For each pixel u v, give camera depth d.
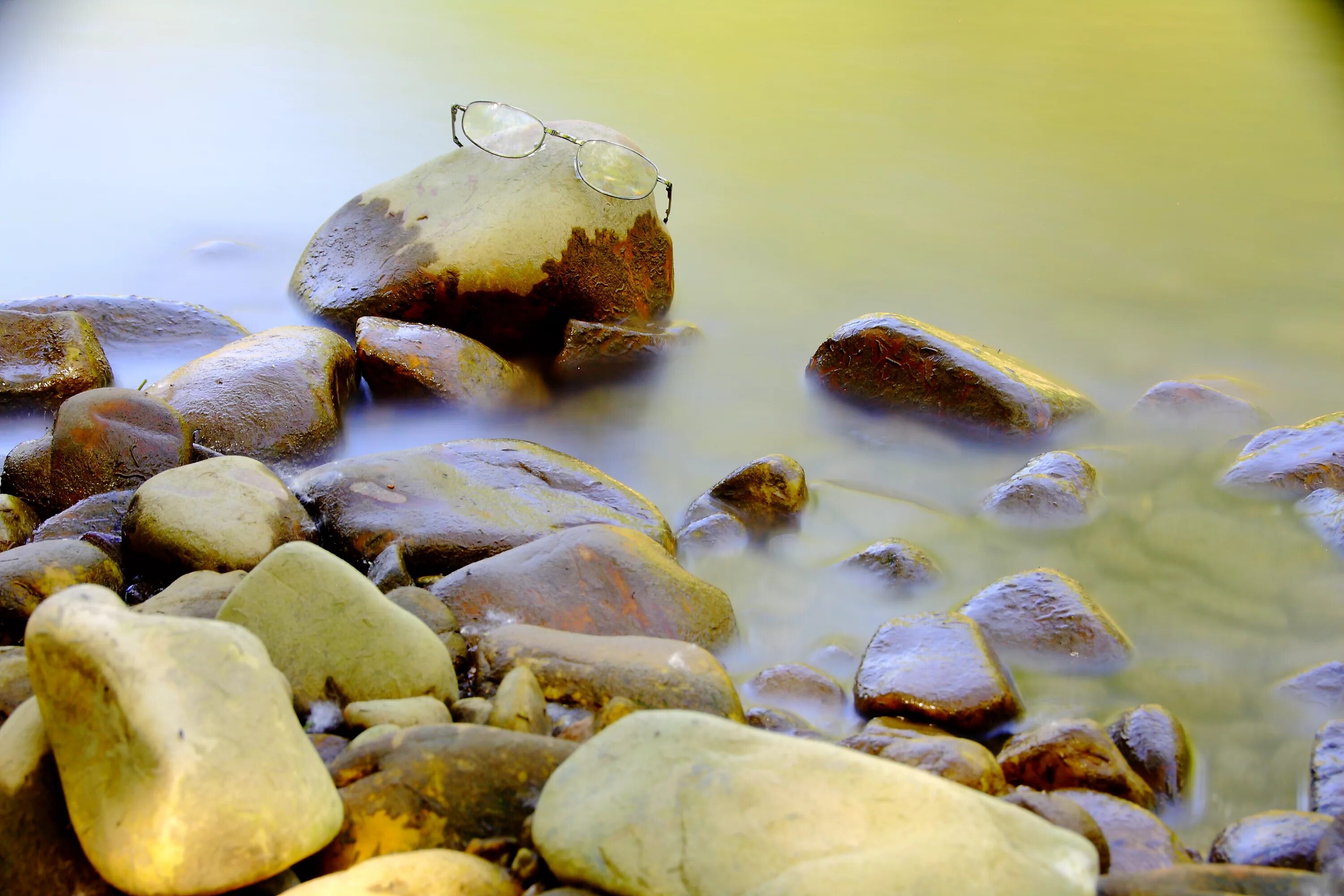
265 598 2.53
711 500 2.71
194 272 3.00
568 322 2.85
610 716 2.43
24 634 2.57
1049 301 3.02
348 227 2.89
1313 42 4.58
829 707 2.58
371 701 2.41
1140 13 5.09
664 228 2.90
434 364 2.77
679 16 4.97
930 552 2.68
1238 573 2.67
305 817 1.92
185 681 1.93
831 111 3.74
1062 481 2.71
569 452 2.78
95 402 2.67
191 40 4.29
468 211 2.85
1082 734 2.54
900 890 1.74
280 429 2.71
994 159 3.37
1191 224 3.19
